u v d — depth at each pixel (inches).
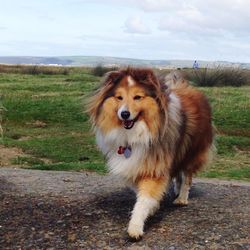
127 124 57.7
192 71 308.8
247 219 63.7
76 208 67.8
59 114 203.3
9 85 280.8
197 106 68.2
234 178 117.5
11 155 141.7
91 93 62.0
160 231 58.9
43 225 61.3
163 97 58.6
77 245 55.7
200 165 70.0
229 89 272.2
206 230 59.2
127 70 58.4
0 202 70.4
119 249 54.5
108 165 62.5
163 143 59.3
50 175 95.8
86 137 168.4
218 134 174.1
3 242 56.6
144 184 59.1
